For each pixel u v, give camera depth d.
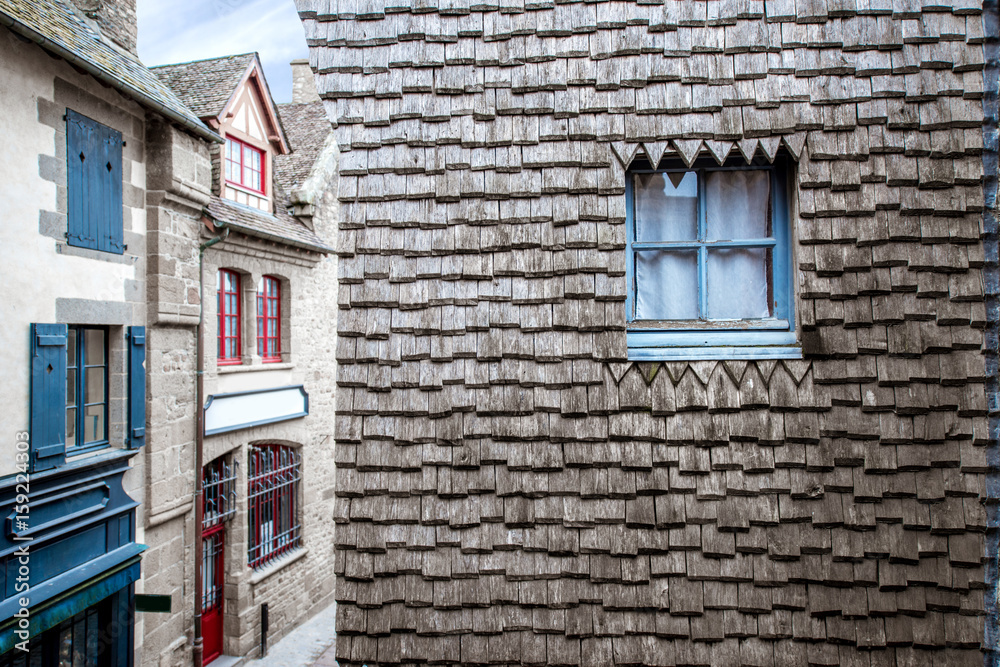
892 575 3.21
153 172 7.79
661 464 3.35
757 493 3.30
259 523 10.88
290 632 11.54
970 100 3.37
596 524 3.34
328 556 13.03
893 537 3.23
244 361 10.50
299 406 11.84
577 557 3.33
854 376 3.31
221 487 9.98
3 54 5.72
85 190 6.70
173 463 8.19
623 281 3.44
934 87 3.38
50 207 6.24
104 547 6.91
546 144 3.51
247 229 9.57
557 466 3.36
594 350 3.42
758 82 3.45
